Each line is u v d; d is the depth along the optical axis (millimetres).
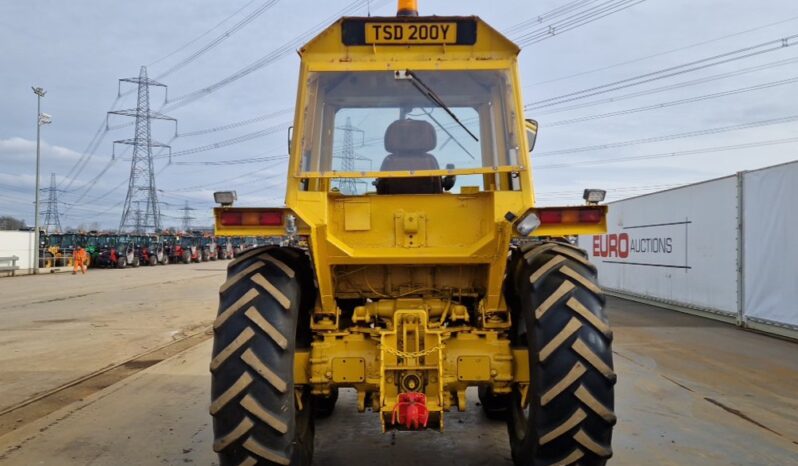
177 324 11719
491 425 5180
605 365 3045
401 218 3383
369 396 3543
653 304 13734
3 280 25000
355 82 3664
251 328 3111
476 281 3637
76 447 4645
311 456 3898
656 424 5125
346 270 3654
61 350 8992
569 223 3293
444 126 3676
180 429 5086
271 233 3293
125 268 36062
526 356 3391
